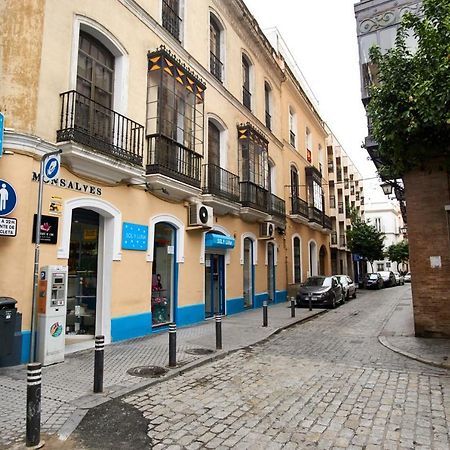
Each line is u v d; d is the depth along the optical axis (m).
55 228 7.61
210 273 14.10
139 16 10.34
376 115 9.02
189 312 12.17
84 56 8.96
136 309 9.76
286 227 21.28
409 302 19.88
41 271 7.12
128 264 9.58
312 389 5.99
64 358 7.42
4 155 6.86
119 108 9.61
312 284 18.59
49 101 7.65
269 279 19.06
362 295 26.66
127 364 7.17
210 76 13.97
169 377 6.50
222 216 14.62
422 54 7.66
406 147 9.26
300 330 11.72
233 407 5.20
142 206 10.14
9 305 6.48
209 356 7.90
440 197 9.77
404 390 5.95
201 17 13.72
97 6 8.99
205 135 13.52
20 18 7.32
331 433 4.42
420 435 4.37
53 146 7.54
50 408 5.00
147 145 10.30
